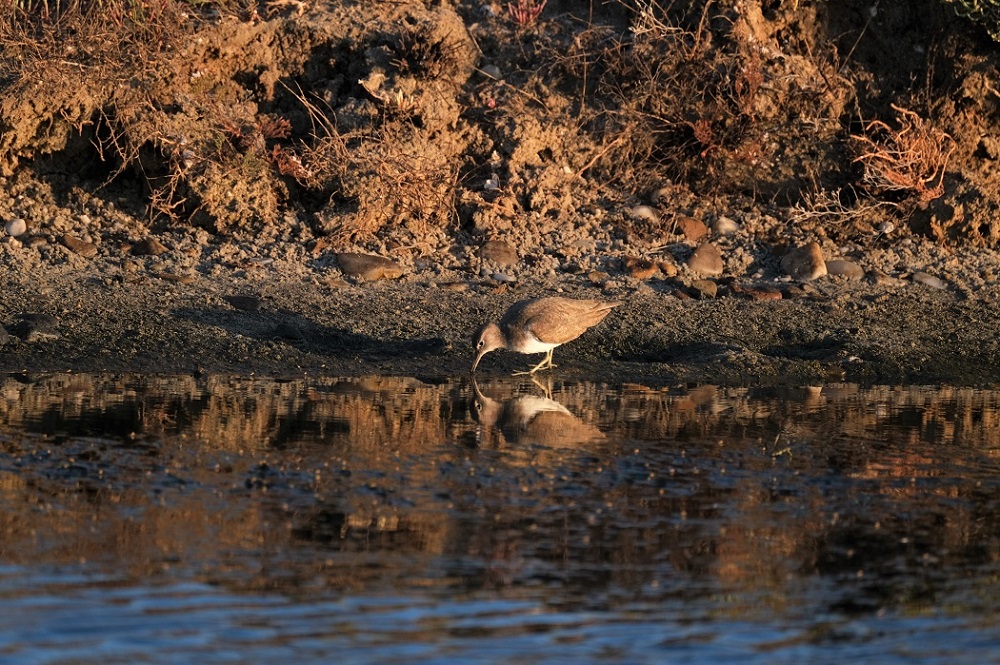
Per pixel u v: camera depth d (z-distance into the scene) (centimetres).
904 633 1612
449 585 1727
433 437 2497
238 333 3300
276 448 2375
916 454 2466
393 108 3984
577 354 3341
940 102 4178
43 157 3922
